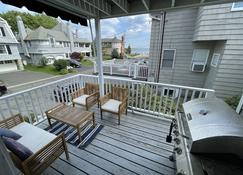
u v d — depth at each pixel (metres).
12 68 15.23
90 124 2.77
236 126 1.01
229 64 4.00
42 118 2.92
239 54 3.83
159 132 2.54
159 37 5.88
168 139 1.72
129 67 8.83
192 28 5.10
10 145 1.30
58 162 1.89
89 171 1.77
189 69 5.56
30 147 1.64
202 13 4.12
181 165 1.08
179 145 1.25
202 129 1.05
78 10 2.15
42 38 17.70
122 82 3.35
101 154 2.04
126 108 3.15
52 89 3.19
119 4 1.88
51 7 1.92
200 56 5.22
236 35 3.75
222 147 0.94
